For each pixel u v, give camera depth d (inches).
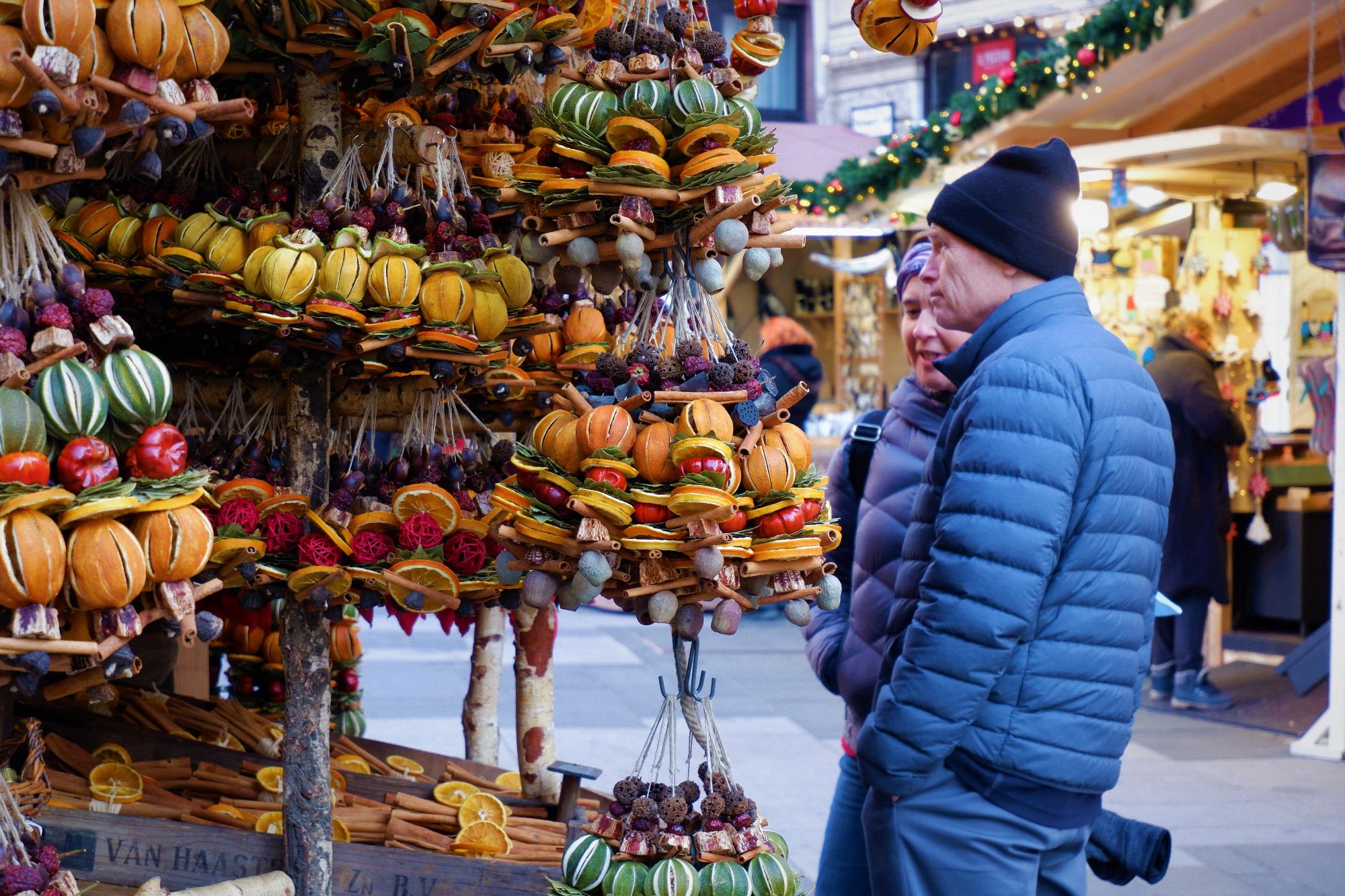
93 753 86.5
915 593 81.5
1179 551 233.1
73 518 50.9
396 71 65.6
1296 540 275.6
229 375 81.2
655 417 62.2
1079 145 264.7
